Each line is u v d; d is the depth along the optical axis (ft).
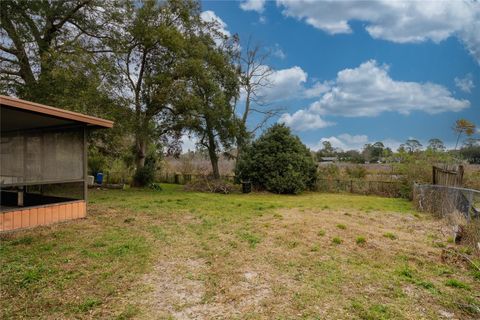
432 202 30.12
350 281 12.65
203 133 56.59
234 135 56.54
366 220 25.55
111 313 9.95
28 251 15.66
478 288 12.08
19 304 10.37
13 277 12.37
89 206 30.42
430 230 22.25
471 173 36.37
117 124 42.37
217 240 18.67
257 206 33.17
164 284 12.27
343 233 20.40
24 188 25.85
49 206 22.18
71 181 24.29
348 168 59.06
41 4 39.55
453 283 12.37
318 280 12.74
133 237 18.92
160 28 45.01
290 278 12.98
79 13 43.70
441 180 35.88
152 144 55.88
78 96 37.29
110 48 45.70
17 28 39.04
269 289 11.89
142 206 31.04
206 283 12.43
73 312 9.94
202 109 51.08
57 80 36.63
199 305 10.61
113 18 44.42
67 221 23.16
